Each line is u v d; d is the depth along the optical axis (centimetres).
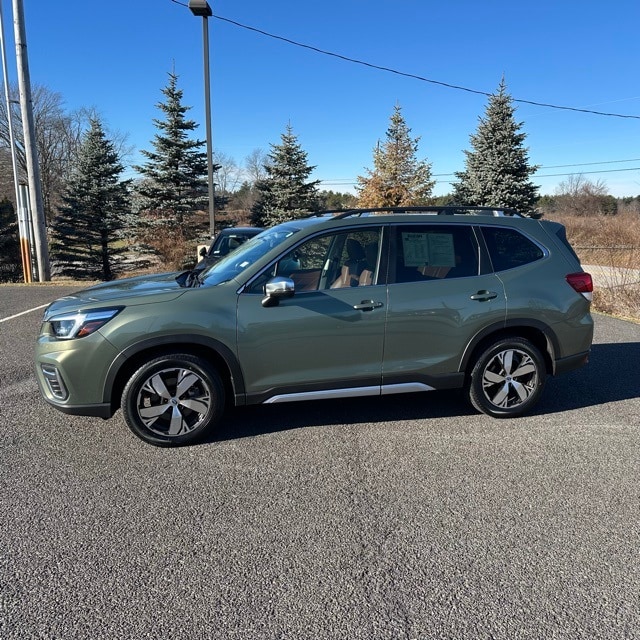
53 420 436
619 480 342
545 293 435
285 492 325
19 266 2584
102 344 360
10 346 680
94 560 257
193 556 261
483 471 354
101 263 2605
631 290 1004
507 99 2794
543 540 276
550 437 409
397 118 2922
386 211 448
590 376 570
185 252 2473
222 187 5694
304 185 3119
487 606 228
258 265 393
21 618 219
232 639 209
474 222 435
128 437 404
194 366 379
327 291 397
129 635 210
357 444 395
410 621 219
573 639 209
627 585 241
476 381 434
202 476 344
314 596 233
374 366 408
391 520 295
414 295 409
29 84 1480
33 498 315
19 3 1431
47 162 4241
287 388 396
